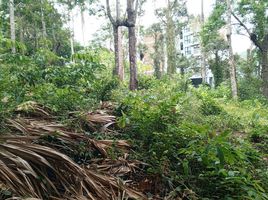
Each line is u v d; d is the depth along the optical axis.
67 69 6.48
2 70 4.91
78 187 3.19
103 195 3.24
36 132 3.65
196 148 3.96
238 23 23.62
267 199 3.46
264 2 22.12
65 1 25.80
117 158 4.09
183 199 3.61
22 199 2.62
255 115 9.63
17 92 4.68
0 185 2.71
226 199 3.48
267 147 6.49
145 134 4.68
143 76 19.33
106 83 7.73
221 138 3.65
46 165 3.16
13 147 3.06
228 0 21.69
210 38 25.41
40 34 29.08
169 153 4.27
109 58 22.33
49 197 3.01
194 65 42.31
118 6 18.03
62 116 4.67
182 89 18.50
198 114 9.54
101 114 5.29
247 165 4.30
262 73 24.58
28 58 5.57
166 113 4.92
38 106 4.71
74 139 4.04
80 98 5.69
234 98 19.84
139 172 3.99
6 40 5.75
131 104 5.77
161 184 3.79
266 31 23.39
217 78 30.16
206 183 3.75
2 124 3.54
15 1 26.80
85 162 3.90
